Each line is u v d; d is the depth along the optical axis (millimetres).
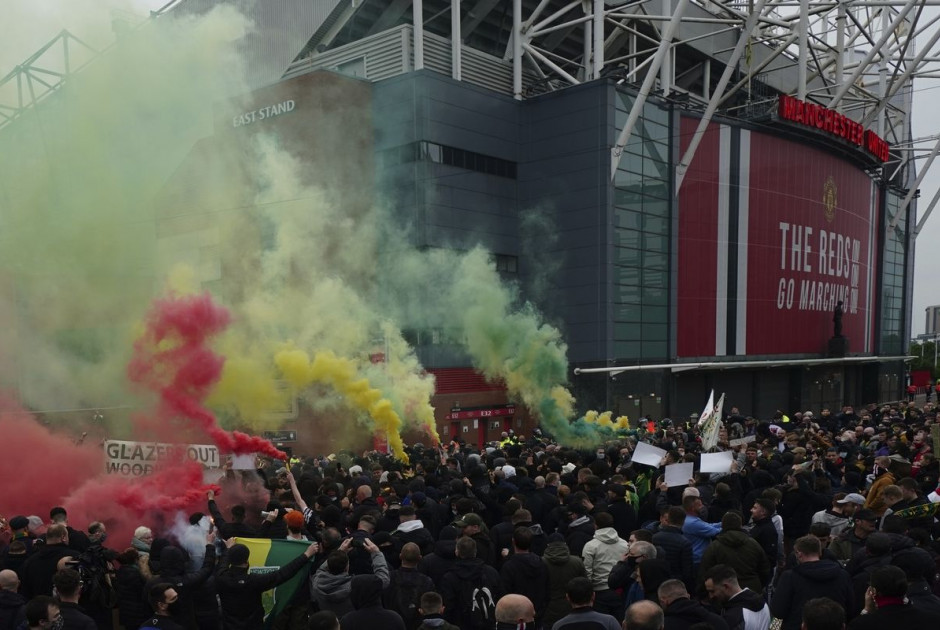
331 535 6746
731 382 40500
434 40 30938
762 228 39938
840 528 8273
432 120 28359
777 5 42969
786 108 38781
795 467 10336
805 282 43469
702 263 36781
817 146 43594
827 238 45375
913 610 4930
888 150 49344
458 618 6590
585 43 35219
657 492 9930
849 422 23656
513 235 32656
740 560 6633
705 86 43125
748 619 5160
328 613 4859
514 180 32750
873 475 11781
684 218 35844
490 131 31156
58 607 5453
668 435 17984
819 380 46844
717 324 37719
